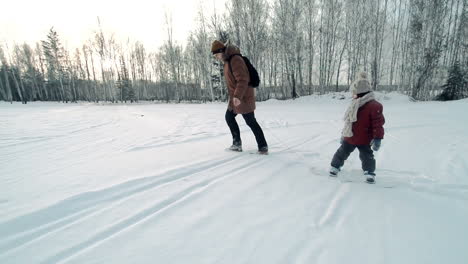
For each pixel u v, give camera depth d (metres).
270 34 28.36
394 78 31.27
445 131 5.29
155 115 9.96
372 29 26.67
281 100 24.02
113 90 44.75
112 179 2.48
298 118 8.19
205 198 2.06
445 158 3.23
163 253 1.37
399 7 26.78
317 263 1.28
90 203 1.97
